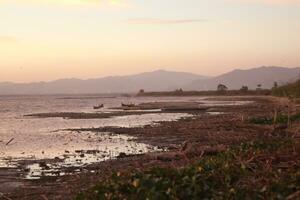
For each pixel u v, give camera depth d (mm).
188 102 123938
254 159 14469
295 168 13383
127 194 12461
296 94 85625
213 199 11625
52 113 83625
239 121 42781
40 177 20891
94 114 77625
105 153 29359
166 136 38344
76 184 17922
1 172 22562
